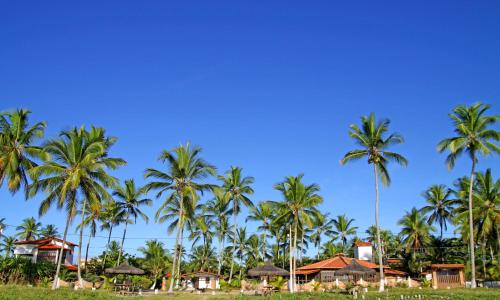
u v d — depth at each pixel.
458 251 63.88
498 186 47.09
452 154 41.75
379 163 43.56
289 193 47.44
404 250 66.38
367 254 63.00
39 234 79.06
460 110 41.84
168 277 56.41
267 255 79.19
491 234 50.25
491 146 40.34
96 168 37.22
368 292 38.03
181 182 40.88
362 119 44.12
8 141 36.09
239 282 52.09
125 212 57.47
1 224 60.56
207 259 74.81
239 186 55.62
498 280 50.09
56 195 36.97
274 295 35.69
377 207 42.34
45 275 45.53
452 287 46.34
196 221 57.28
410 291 39.06
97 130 44.78
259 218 66.12
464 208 50.19
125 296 34.44
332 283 47.19
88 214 56.00
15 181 36.06
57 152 37.06
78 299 29.56
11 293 29.66
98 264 62.22
